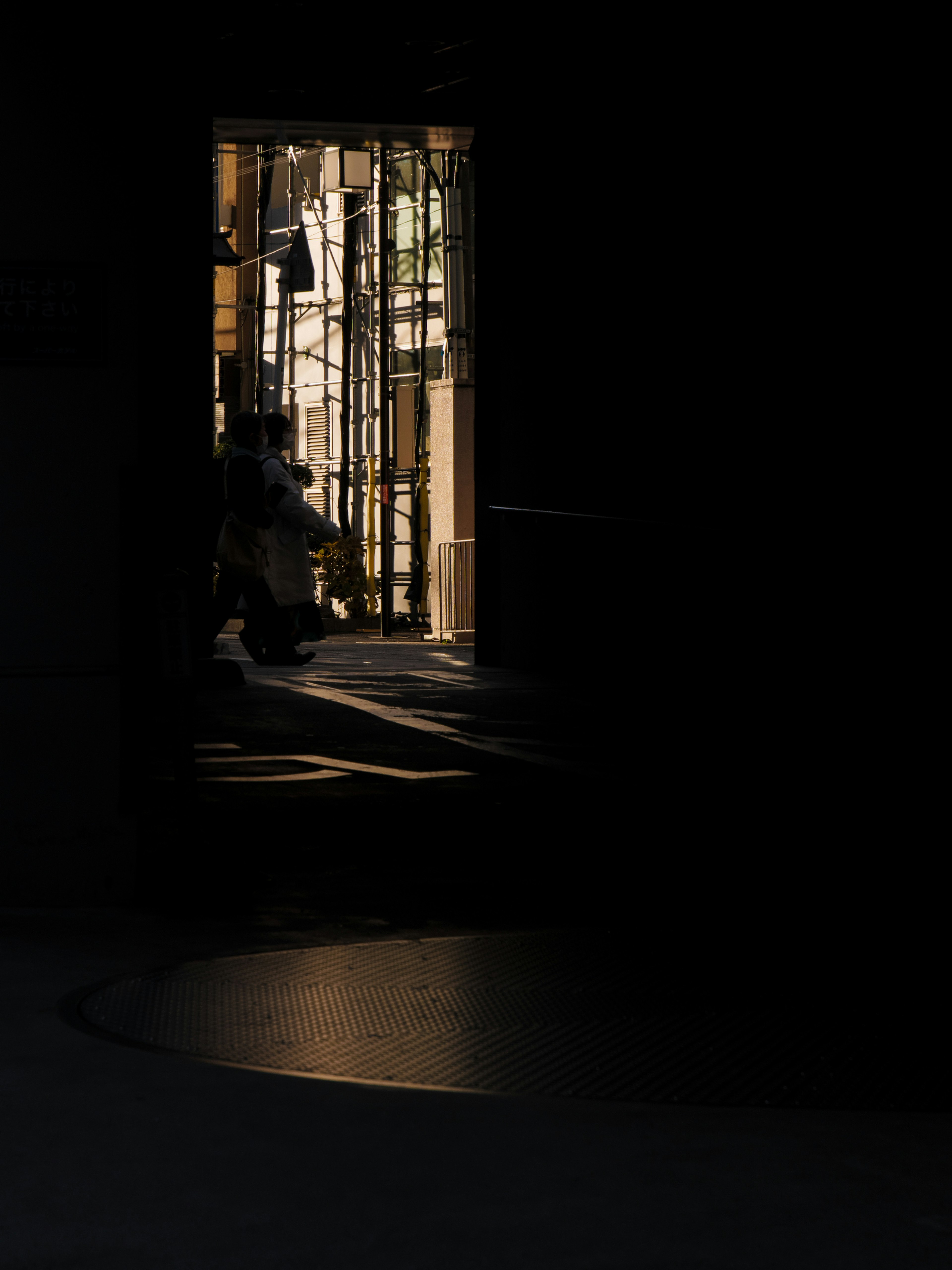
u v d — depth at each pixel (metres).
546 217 15.02
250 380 32.62
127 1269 2.71
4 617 5.73
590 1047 4.19
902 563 10.66
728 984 4.87
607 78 14.02
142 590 5.88
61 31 5.65
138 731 5.86
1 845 5.79
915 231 10.77
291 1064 3.96
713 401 12.66
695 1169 3.22
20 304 5.68
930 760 9.68
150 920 5.63
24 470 5.71
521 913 5.79
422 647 20.22
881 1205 3.02
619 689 13.57
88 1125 3.44
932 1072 4.02
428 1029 4.32
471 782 8.76
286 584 15.75
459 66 15.22
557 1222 2.92
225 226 31.95
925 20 10.77
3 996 4.56
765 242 12.16
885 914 5.85
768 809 8.06
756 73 12.29
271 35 14.16
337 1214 2.95
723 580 12.25
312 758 9.55
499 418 15.83
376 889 6.16
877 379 11.01
